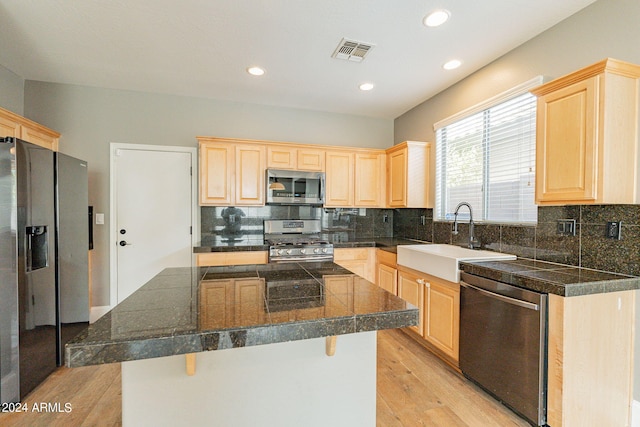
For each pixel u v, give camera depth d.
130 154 3.35
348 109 3.90
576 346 1.53
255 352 1.23
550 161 1.83
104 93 3.26
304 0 1.86
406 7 1.92
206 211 3.54
